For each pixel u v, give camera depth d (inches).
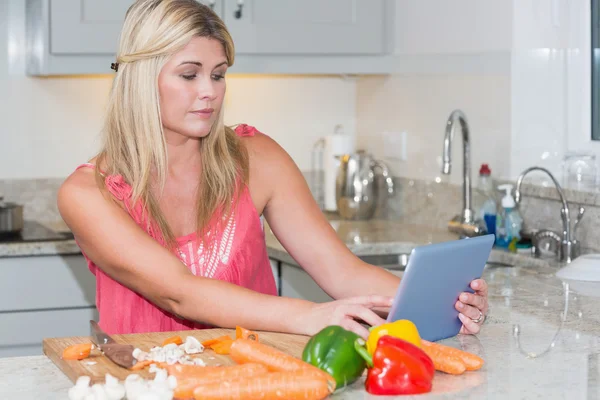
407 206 160.2
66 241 135.8
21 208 144.4
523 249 123.3
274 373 53.4
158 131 77.7
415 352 55.7
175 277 71.7
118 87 78.1
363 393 55.4
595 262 98.2
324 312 67.6
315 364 55.7
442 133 148.5
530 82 130.5
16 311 135.1
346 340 56.2
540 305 83.3
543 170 120.0
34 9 148.9
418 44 153.8
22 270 135.0
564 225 116.3
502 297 87.4
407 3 156.3
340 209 164.2
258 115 172.1
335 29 155.5
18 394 56.9
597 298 86.7
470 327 70.4
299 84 173.9
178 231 81.7
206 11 77.2
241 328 64.7
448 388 56.4
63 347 64.4
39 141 158.6
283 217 83.8
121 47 77.8
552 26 128.5
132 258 72.7
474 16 138.6
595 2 124.8
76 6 140.3
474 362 60.1
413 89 156.4
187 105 76.2
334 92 176.1
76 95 159.8
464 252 66.5
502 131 133.8
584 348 66.9
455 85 144.4
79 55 142.2
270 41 151.3
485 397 54.5
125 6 142.3
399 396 54.8
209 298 70.7
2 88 156.3
